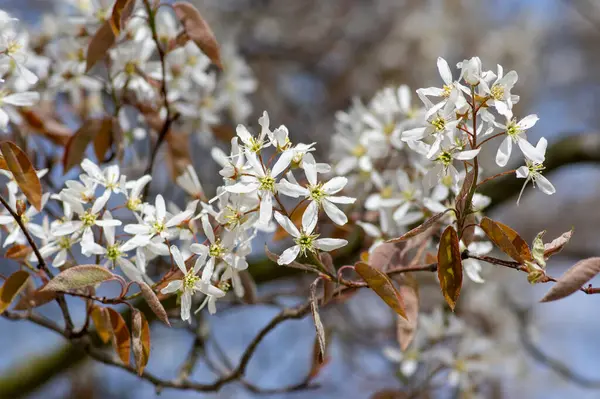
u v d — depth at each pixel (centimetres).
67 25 87
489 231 69
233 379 81
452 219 80
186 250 77
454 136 70
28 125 89
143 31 85
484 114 69
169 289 71
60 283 70
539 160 69
